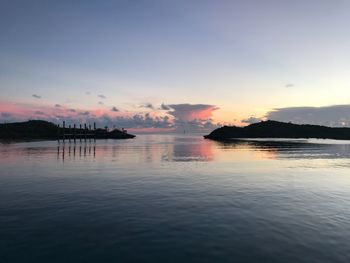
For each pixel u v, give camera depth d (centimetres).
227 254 1173
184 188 2597
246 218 1672
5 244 1266
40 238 1336
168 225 1534
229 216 1709
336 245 1270
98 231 1434
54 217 1664
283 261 1111
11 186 2659
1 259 1122
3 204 1970
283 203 2036
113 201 2073
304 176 3378
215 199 2155
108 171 3791
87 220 1612
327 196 2273
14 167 4172
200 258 1137
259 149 9238
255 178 3219
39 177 3234
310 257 1146
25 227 1486
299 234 1406
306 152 7775
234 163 4916
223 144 13288
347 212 1808
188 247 1244
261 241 1313
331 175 3469
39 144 12144
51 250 1207
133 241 1308
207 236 1374
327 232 1437
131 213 1759
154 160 5459
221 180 3067
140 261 1111
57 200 2095
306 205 1980
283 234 1405
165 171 3822
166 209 1859
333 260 1120
